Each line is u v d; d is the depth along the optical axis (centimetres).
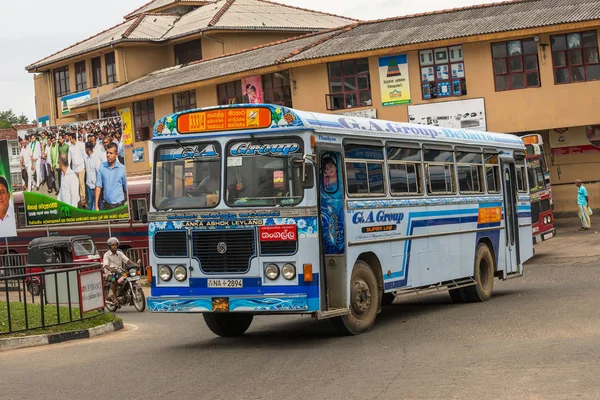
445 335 1205
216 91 4009
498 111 3219
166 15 5528
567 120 3134
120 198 2919
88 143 2980
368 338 1224
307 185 1153
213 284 1191
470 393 793
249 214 1177
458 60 3275
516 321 1307
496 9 3462
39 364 1158
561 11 3166
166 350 1227
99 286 1636
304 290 1148
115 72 5019
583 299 1538
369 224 1298
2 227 2861
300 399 812
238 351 1169
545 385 810
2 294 2727
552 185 3547
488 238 1744
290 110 1172
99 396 888
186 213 1212
